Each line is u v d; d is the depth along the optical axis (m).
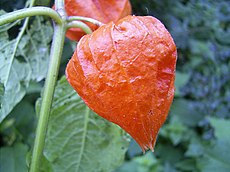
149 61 0.13
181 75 0.54
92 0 0.17
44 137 0.14
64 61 0.33
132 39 0.13
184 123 0.50
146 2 0.41
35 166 0.14
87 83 0.13
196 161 0.43
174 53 0.13
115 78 0.13
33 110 0.36
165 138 0.47
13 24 0.18
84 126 0.20
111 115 0.13
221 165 0.39
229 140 0.40
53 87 0.14
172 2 0.56
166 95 0.13
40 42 0.19
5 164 0.33
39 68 0.19
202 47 0.60
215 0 0.65
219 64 0.61
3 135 0.37
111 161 0.20
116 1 0.17
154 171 0.41
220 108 0.58
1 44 0.18
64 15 0.14
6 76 0.18
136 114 0.13
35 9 0.14
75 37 0.17
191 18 0.61
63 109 0.19
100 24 0.14
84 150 0.20
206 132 0.49
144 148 0.13
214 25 0.63
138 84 0.13
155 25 0.13
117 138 0.20
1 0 0.34
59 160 0.20
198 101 0.58
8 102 0.18
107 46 0.13
